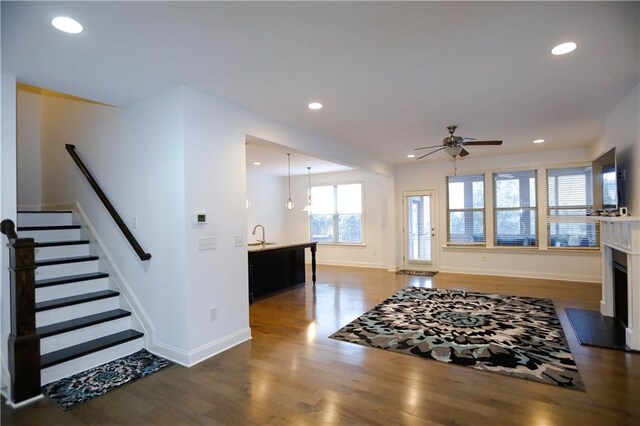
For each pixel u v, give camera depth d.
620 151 3.76
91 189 3.99
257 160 7.37
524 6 1.97
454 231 7.68
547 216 6.73
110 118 3.71
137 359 3.17
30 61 2.53
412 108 3.80
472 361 3.06
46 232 3.89
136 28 2.12
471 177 7.48
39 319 3.08
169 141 3.15
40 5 1.86
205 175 3.24
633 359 3.04
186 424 2.21
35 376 2.52
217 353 3.30
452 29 2.22
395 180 8.23
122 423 2.23
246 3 1.89
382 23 2.13
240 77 2.91
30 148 4.73
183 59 2.56
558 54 2.58
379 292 5.89
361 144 5.67
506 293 5.61
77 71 2.71
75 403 2.46
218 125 3.39
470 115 4.10
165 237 3.20
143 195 3.36
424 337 3.66
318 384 2.69
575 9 2.01
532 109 3.91
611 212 3.92
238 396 2.53
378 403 2.41
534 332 3.75
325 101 3.54
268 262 5.98
